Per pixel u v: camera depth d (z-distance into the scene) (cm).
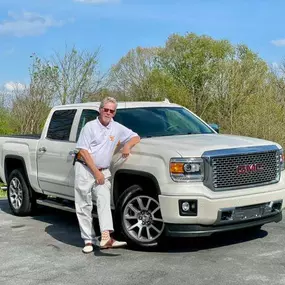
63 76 2402
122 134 674
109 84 2772
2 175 976
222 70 2722
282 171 691
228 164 628
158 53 4031
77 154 664
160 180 626
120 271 586
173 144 647
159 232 650
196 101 3159
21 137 941
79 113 789
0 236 779
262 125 1872
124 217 670
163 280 548
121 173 677
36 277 577
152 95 3569
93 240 677
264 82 2592
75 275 579
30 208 916
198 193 607
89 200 665
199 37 4003
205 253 646
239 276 552
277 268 576
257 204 645
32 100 2078
